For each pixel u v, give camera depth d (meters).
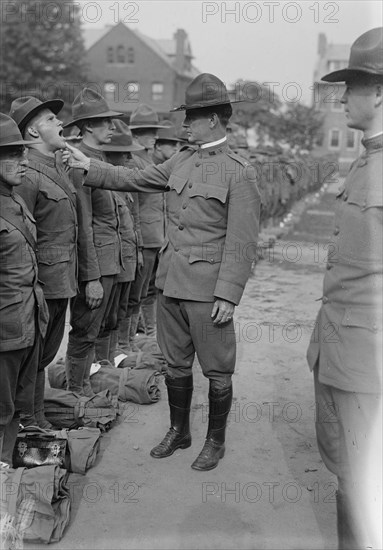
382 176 2.58
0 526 2.82
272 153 14.95
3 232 3.09
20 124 3.69
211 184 3.53
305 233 14.02
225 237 3.57
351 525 2.78
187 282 3.57
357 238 2.62
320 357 2.80
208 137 3.56
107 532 3.04
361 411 2.68
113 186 3.81
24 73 32.91
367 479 2.74
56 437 3.56
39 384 3.86
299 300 8.18
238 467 3.72
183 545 2.96
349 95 2.62
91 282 4.24
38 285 3.36
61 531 2.97
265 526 3.12
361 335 2.62
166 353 3.79
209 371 3.68
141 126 6.22
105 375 4.71
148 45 36.22
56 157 3.89
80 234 4.16
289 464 3.76
